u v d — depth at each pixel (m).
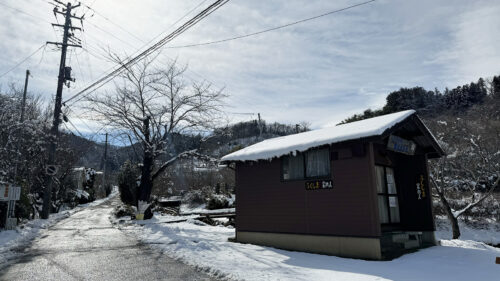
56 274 7.23
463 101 60.44
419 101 59.75
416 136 10.80
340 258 8.64
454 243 12.08
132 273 7.31
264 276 6.63
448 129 24.50
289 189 10.62
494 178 24.84
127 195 29.56
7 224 14.55
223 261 8.30
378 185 10.50
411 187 11.39
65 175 27.12
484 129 24.64
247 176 12.09
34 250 10.44
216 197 29.23
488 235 22.20
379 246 8.26
